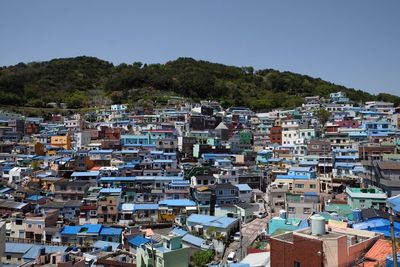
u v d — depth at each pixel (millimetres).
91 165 122000
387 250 33844
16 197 99812
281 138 155750
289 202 78375
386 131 135125
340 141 131750
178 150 142750
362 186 97938
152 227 88562
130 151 127938
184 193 101375
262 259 44625
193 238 76438
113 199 91875
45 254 56125
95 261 57844
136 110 199000
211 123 179375
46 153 140125
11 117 181625
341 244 31859
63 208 92812
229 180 110500
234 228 83500
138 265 55719
